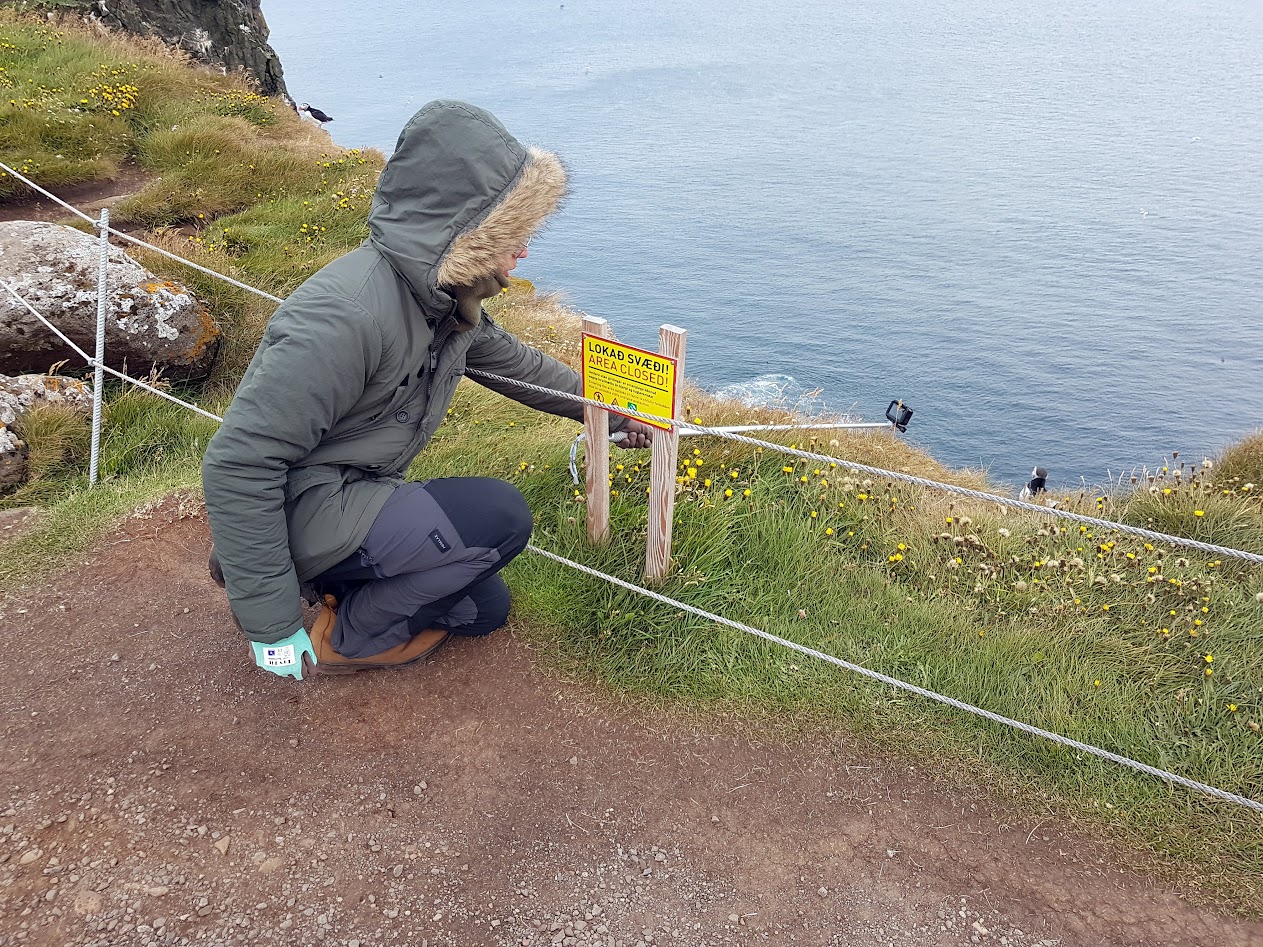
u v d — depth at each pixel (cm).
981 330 13312
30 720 285
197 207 1014
